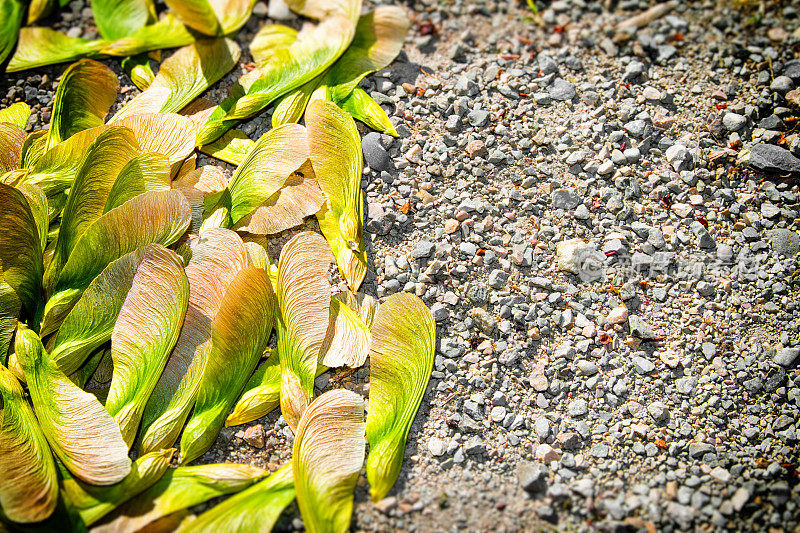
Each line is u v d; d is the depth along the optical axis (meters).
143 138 0.29
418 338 0.27
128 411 0.26
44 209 0.28
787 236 0.29
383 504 0.26
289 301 0.27
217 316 0.27
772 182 0.30
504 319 0.28
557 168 0.30
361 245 0.28
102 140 0.28
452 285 0.29
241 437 0.27
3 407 0.26
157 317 0.27
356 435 0.26
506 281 0.29
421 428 0.27
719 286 0.29
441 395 0.27
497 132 0.30
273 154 0.29
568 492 0.26
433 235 0.29
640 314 0.28
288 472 0.26
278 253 0.29
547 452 0.27
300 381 0.27
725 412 0.27
